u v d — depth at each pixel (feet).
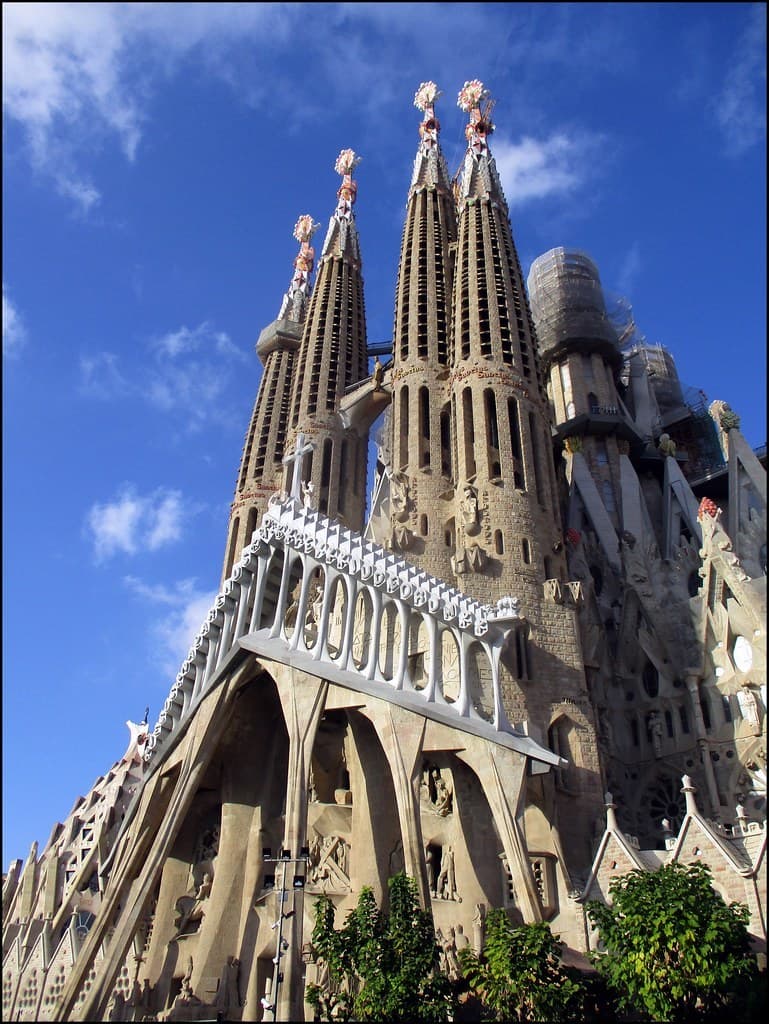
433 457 198.29
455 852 138.72
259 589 165.48
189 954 159.12
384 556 153.58
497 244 214.28
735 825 140.26
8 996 197.26
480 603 150.30
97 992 135.54
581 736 147.02
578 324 258.37
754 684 157.69
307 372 264.93
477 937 127.85
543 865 131.64
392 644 167.53
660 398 286.87
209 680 163.73
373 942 100.78
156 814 167.22
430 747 136.56
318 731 163.73
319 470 244.01
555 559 170.19
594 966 103.14
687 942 86.02
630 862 121.90
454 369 198.29
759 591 165.58
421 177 263.49
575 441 234.17
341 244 299.17
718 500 234.79
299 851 130.41
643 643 178.81
